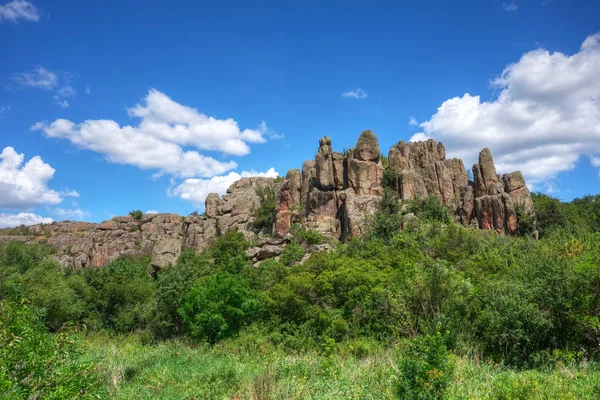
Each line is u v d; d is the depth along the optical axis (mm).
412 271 32250
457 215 65312
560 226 58781
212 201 96875
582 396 11930
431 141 74062
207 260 64875
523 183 62781
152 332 42656
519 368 19422
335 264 42094
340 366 18047
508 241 45188
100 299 57094
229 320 32938
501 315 21250
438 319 23016
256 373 17188
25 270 76438
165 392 16359
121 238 102438
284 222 72188
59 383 7441
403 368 12594
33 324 8328
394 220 57281
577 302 19891
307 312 32500
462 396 12219
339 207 66625
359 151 68312
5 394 6742
